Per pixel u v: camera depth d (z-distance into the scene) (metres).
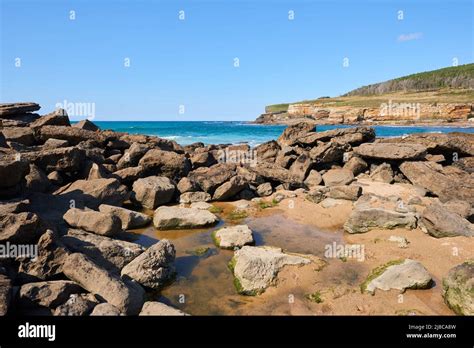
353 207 17.44
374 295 9.46
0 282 7.89
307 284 10.26
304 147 27.42
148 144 25.11
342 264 11.52
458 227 13.00
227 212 17.98
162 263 10.53
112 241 11.60
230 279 10.71
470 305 8.30
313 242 13.62
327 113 132.62
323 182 22.52
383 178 21.59
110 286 8.72
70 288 8.64
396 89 165.75
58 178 17.25
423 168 20.11
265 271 10.35
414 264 10.06
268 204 19.12
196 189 20.47
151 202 18.30
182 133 81.38
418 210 16.17
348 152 24.48
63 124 24.11
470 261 9.51
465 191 16.94
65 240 10.75
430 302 9.15
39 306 8.18
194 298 9.62
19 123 23.50
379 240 13.28
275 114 168.38
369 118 119.62
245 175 22.33
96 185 16.64
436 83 153.00
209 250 12.88
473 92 125.00
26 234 9.57
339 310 8.93
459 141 21.94
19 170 12.77
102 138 23.27
